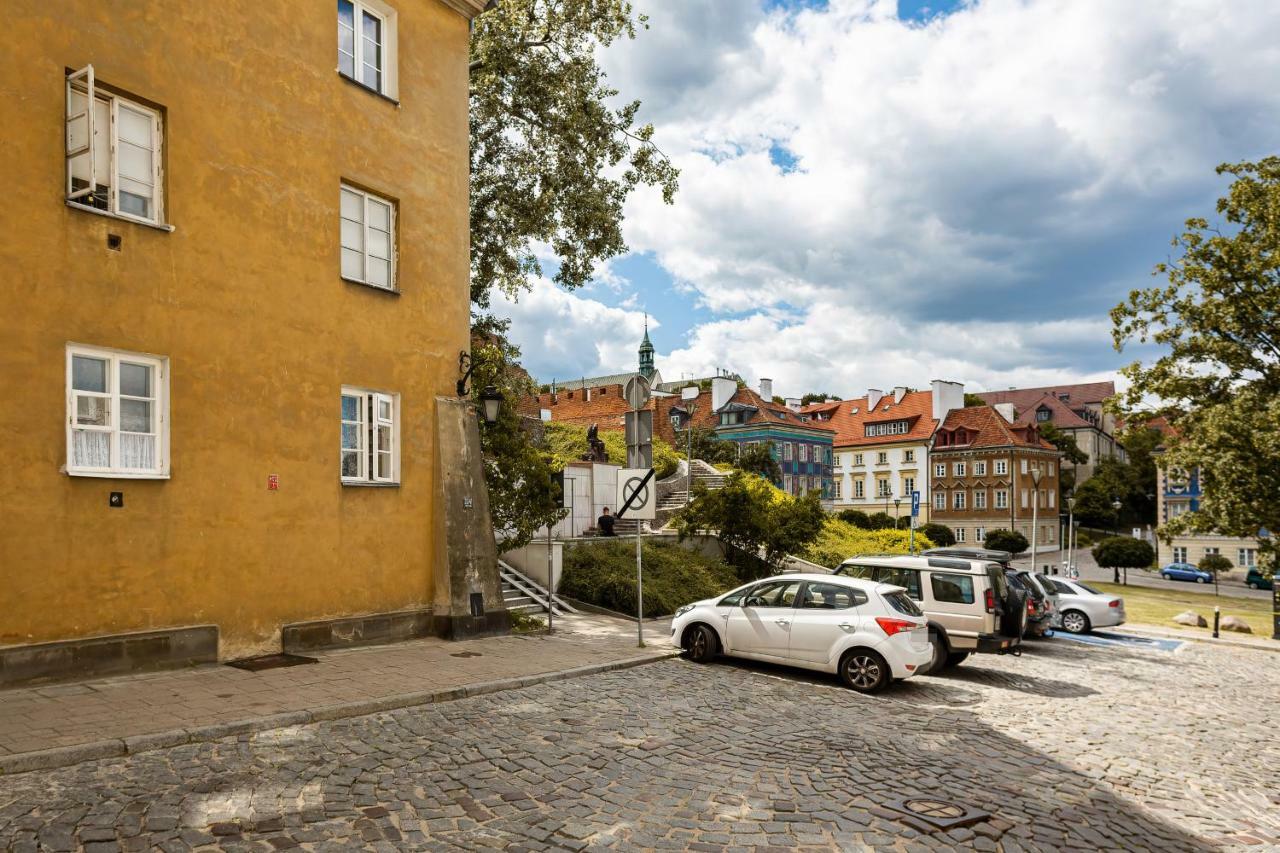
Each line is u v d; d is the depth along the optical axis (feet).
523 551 63.67
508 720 28.43
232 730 24.56
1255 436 85.10
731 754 25.70
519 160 67.62
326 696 29.07
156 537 32.50
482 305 70.18
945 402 279.28
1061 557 244.63
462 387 48.42
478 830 18.65
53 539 29.37
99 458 31.07
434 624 45.03
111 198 31.45
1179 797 24.91
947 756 27.09
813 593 40.27
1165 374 99.66
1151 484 317.22
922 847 18.95
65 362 30.01
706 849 18.28
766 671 41.50
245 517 35.88
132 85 32.65
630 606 59.26
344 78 42.01
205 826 17.63
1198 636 70.33
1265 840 21.66
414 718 27.91
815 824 20.01
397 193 44.93
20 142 29.04
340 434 40.68
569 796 21.15
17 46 29.14
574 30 66.49
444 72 48.70
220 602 34.73
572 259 70.59
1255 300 91.97
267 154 37.81
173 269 33.65
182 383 33.73
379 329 43.32
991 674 46.09
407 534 44.19
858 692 37.58
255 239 37.04
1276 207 87.97
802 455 271.69
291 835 17.53
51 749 21.17
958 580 44.88
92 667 30.14
